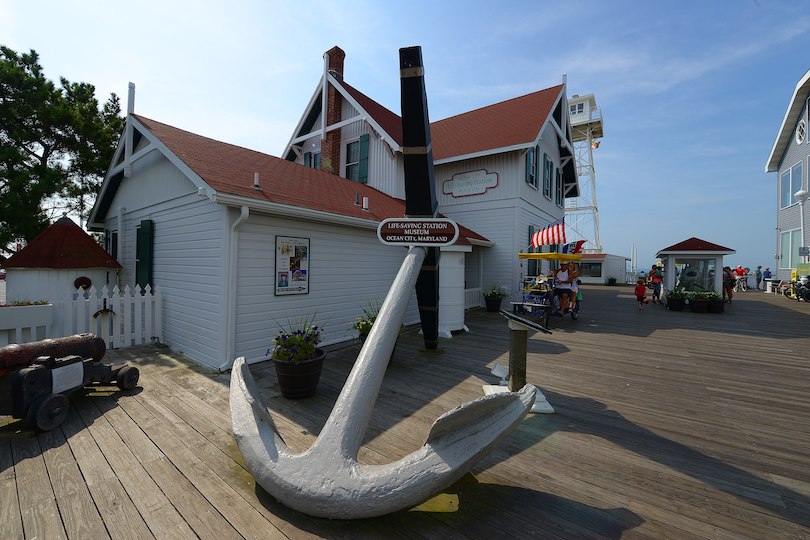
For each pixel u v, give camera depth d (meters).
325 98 13.74
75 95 15.64
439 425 2.28
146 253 7.64
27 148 13.85
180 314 6.59
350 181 11.62
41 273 7.92
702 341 7.98
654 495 2.65
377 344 2.99
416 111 4.62
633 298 18.64
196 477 2.80
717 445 3.41
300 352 4.51
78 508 2.44
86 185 15.44
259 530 2.26
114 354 6.30
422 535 2.23
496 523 2.34
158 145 6.61
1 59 12.88
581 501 2.58
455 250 8.66
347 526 2.30
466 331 9.02
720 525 2.34
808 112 17.64
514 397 2.47
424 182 4.80
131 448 3.22
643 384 5.15
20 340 5.33
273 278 6.23
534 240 10.79
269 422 2.67
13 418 3.56
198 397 4.43
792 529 2.30
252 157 8.73
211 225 5.78
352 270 7.88
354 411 2.55
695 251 13.63
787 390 4.91
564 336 8.52
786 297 18.30
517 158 12.94
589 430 3.71
